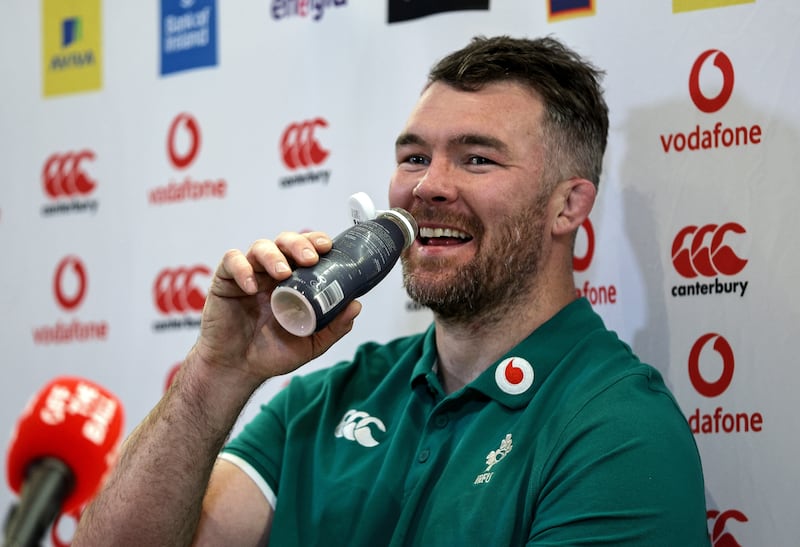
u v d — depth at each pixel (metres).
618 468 5.45
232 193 8.91
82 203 9.59
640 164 7.50
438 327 6.66
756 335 7.15
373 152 8.36
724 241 7.27
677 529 5.34
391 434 6.55
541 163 6.47
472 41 7.16
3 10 10.01
